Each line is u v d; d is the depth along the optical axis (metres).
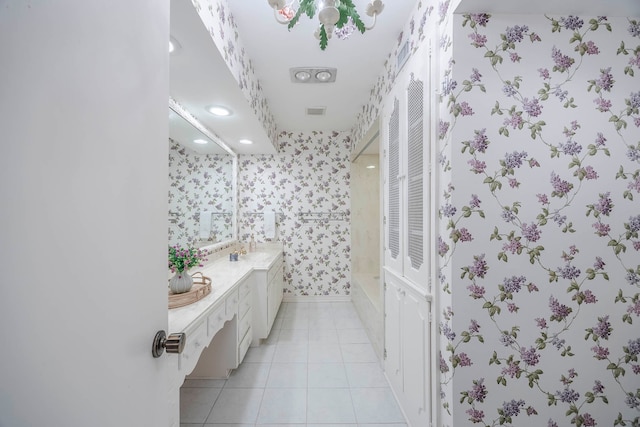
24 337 0.36
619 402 1.16
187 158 2.37
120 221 0.53
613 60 1.17
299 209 3.93
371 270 3.96
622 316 1.17
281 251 3.80
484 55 1.14
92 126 0.46
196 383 2.07
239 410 1.79
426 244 1.36
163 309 0.69
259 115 2.50
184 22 1.21
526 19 1.15
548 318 1.16
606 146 1.17
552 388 1.15
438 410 1.25
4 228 0.34
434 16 1.32
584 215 1.16
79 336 0.43
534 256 1.16
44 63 0.38
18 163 0.35
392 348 1.95
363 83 2.51
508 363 1.15
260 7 1.62
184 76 1.68
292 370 2.25
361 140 3.16
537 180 1.16
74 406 0.42
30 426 0.36
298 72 2.31
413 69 1.53
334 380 2.11
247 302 2.46
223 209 3.29
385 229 2.13
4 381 0.33
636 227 1.17
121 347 0.53
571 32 1.16
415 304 1.50
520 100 1.15
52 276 0.39
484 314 1.15
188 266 1.64
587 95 1.16
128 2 0.56
